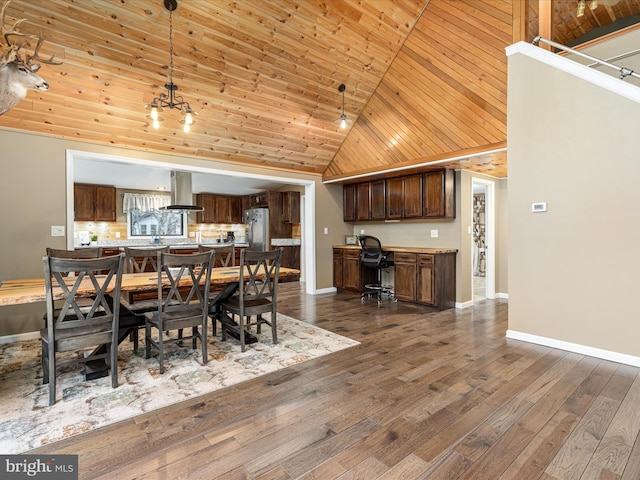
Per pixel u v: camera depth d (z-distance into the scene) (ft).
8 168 11.34
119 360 9.48
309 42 12.67
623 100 9.12
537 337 10.82
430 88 13.76
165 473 5.06
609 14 14.82
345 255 20.01
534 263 10.84
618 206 9.21
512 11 11.04
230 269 12.57
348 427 6.23
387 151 16.52
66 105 11.39
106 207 24.29
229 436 5.98
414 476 4.97
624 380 8.09
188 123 10.91
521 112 11.02
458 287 16.42
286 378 8.33
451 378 8.27
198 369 8.86
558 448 5.58
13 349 10.55
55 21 9.44
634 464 5.19
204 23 10.79
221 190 27.76
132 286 8.76
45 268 6.77
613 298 9.31
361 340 11.23
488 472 5.05
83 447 5.68
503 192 18.51
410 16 13.05
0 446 5.70
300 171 19.30
